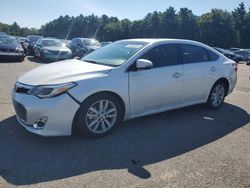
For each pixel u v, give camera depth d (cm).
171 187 334
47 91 415
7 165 367
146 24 8319
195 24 7500
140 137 478
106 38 9638
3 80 915
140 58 503
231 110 668
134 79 486
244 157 420
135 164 386
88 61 536
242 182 352
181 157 412
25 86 437
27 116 420
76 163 381
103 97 456
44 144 431
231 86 686
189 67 575
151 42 540
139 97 498
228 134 511
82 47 1991
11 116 541
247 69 2070
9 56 1549
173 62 553
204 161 402
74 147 427
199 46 616
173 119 579
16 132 468
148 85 505
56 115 414
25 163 374
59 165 373
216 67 635
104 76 457
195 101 609
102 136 468
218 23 7075
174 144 457
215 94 655
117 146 439
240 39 7162
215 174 367
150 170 371
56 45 1797
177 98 564
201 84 605
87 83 436
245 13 7375
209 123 566
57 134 423
